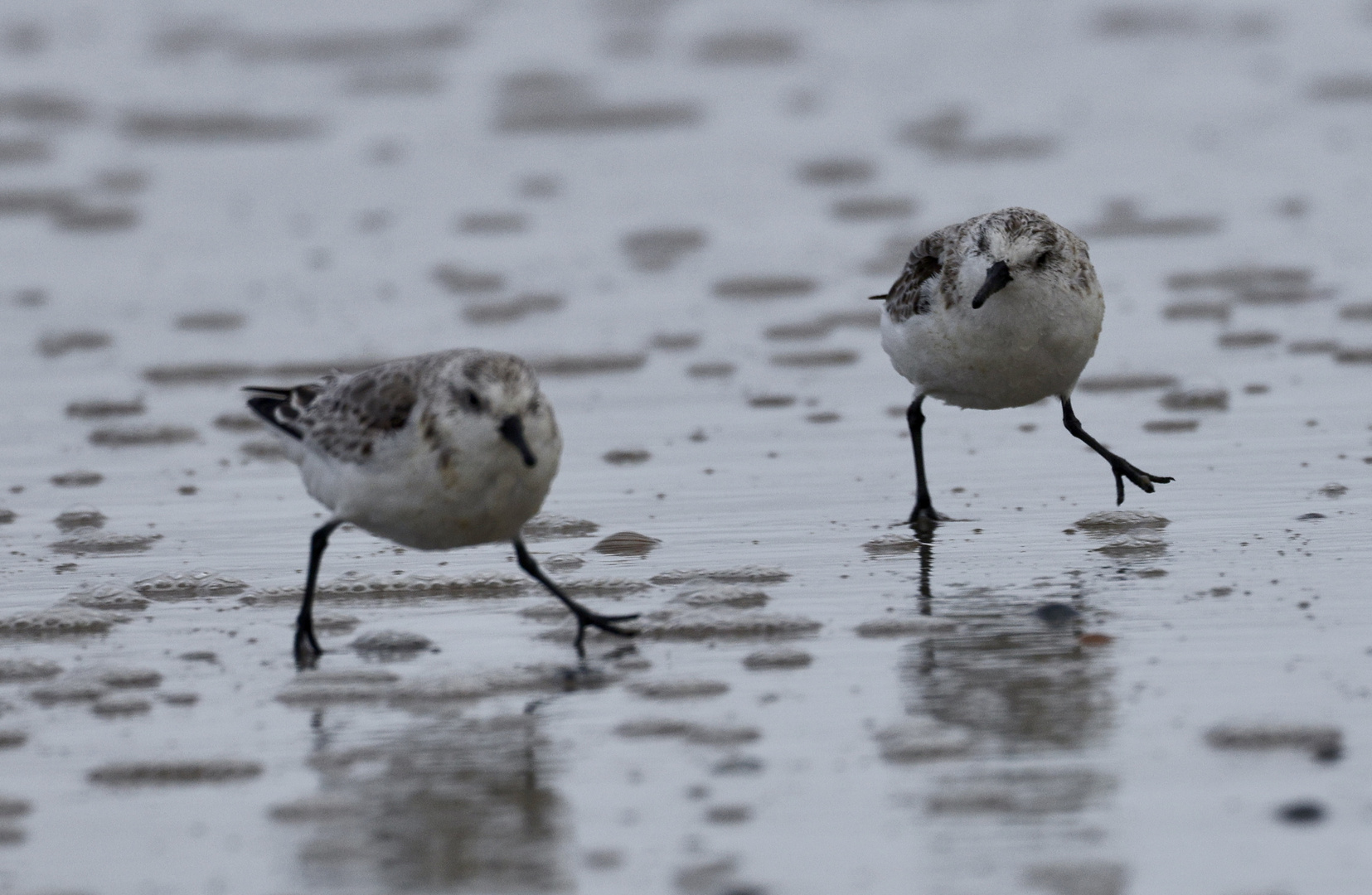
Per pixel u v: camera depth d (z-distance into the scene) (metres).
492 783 7.75
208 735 8.46
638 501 13.51
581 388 17.73
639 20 46.50
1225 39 42.03
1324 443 14.38
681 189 29.55
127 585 11.33
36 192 29.41
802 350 19.02
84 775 7.96
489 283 23.09
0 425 16.78
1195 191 27.58
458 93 38.59
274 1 48.12
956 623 9.96
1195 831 6.96
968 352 12.10
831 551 11.86
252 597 11.12
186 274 24.08
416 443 9.38
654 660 9.50
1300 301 20.25
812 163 30.98
